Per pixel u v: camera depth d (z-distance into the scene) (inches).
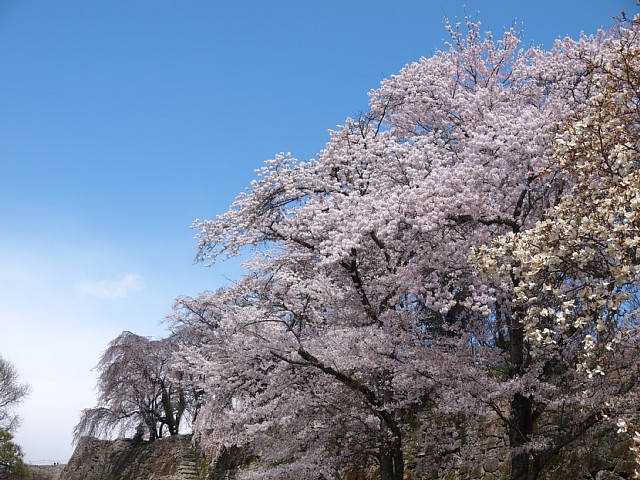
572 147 283.1
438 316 516.7
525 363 379.6
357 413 443.2
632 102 289.6
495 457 458.6
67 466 1332.4
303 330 492.1
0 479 1253.7
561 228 258.8
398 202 376.8
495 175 385.1
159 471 1032.8
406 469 531.5
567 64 506.3
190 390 1046.4
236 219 470.6
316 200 473.7
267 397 478.3
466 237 388.2
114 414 1172.5
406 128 578.2
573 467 401.4
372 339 394.0
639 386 334.3
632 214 235.9
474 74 577.3
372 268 480.7
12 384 1401.3
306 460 443.2
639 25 331.6
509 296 386.3
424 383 388.2
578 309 301.9
